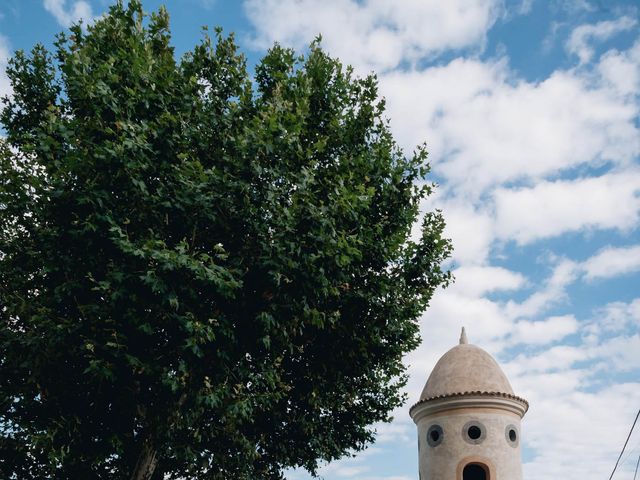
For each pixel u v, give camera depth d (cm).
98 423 1138
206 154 1130
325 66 1373
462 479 2325
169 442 1086
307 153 1148
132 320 981
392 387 1567
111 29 1146
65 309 1087
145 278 931
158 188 1027
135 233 1033
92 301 1053
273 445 1352
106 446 1094
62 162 1034
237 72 1269
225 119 1140
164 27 1253
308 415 1363
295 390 1316
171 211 1062
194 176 1038
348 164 1242
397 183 1317
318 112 1342
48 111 1092
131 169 995
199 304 1032
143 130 1008
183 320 981
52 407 1115
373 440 1507
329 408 1405
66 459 1054
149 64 1073
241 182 1051
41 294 1098
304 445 1386
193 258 1001
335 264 1102
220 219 1068
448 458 2380
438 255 1394
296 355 1302
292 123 1125
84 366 1089
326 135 1326
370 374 1386
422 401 2552
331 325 1252
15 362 1066
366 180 1234
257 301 1114
